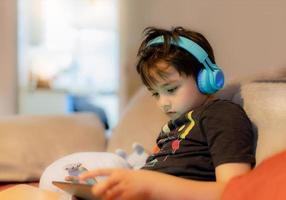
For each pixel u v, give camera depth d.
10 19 2.73
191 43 0.93
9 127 1.62
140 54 0.99
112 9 2.90
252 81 1.15
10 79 2.76
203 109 0.91
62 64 2.99
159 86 0.93
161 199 0.72
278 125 0.89
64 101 3.01
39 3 2.89
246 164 0.78
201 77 0.92
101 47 2.99
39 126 1.65
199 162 0.88
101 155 1.14
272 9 2.04
